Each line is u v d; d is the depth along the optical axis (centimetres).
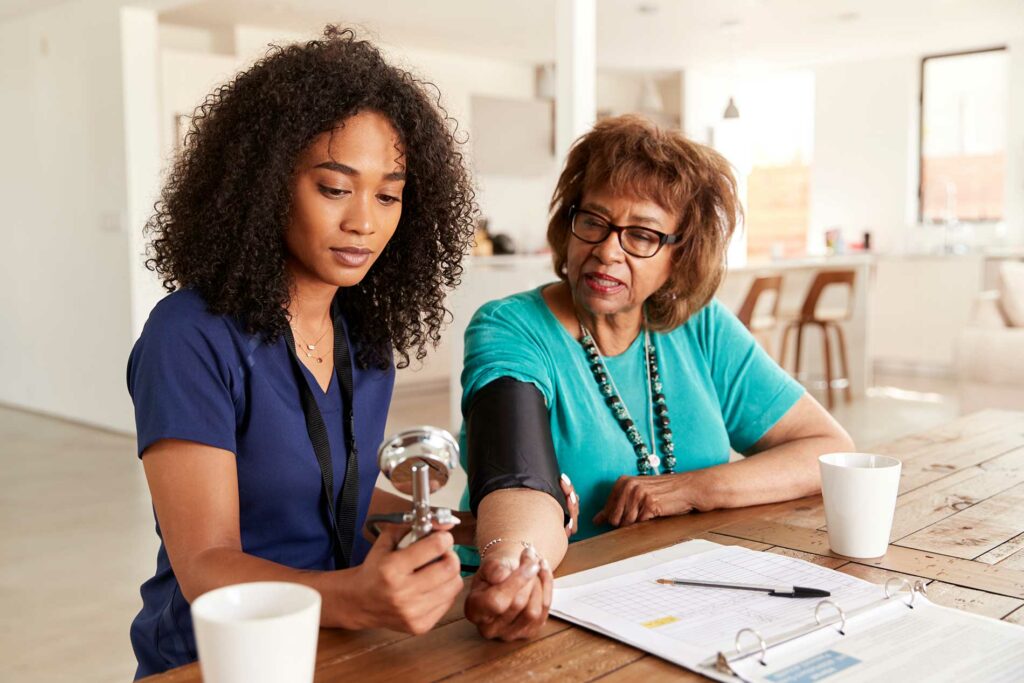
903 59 793
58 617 284
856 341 670
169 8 530
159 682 79
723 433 153
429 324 129
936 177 797
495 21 666
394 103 108
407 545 81
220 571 90
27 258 621
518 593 85
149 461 100
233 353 105
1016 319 525
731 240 151
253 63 112
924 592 96
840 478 109
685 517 131
